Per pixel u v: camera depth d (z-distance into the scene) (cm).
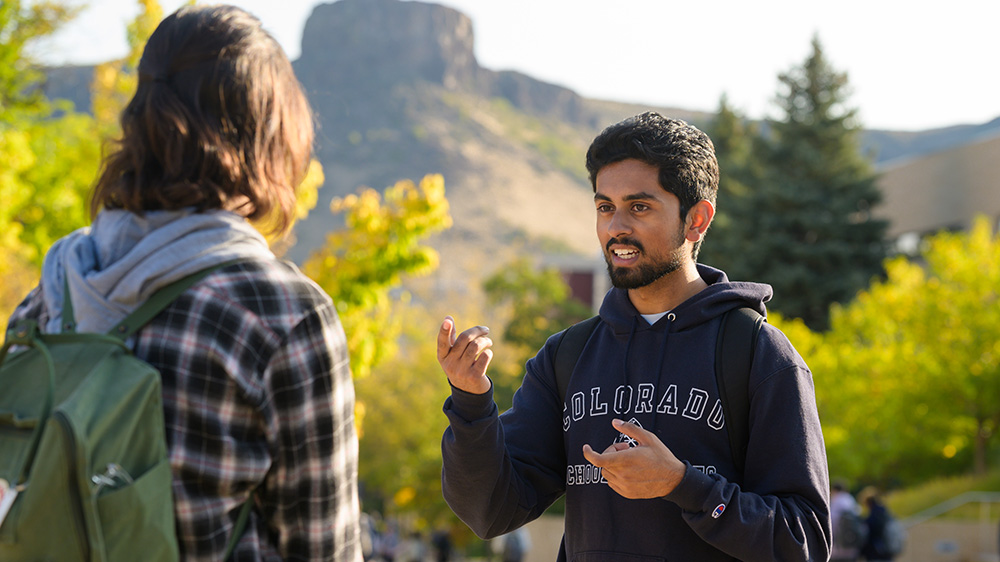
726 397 212
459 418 206
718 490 191
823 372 1903
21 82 1413
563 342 241
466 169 19438
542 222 18112
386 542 2373
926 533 1581
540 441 235
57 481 138
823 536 201
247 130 173
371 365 812
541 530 2309
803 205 3331
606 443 219
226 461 156
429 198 789
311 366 166
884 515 1229
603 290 4484
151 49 175
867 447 1842
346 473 171
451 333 202
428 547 2936
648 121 222
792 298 3188
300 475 165
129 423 146
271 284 166
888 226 3347
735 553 193
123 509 142
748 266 3278
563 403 236
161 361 156
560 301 3750
